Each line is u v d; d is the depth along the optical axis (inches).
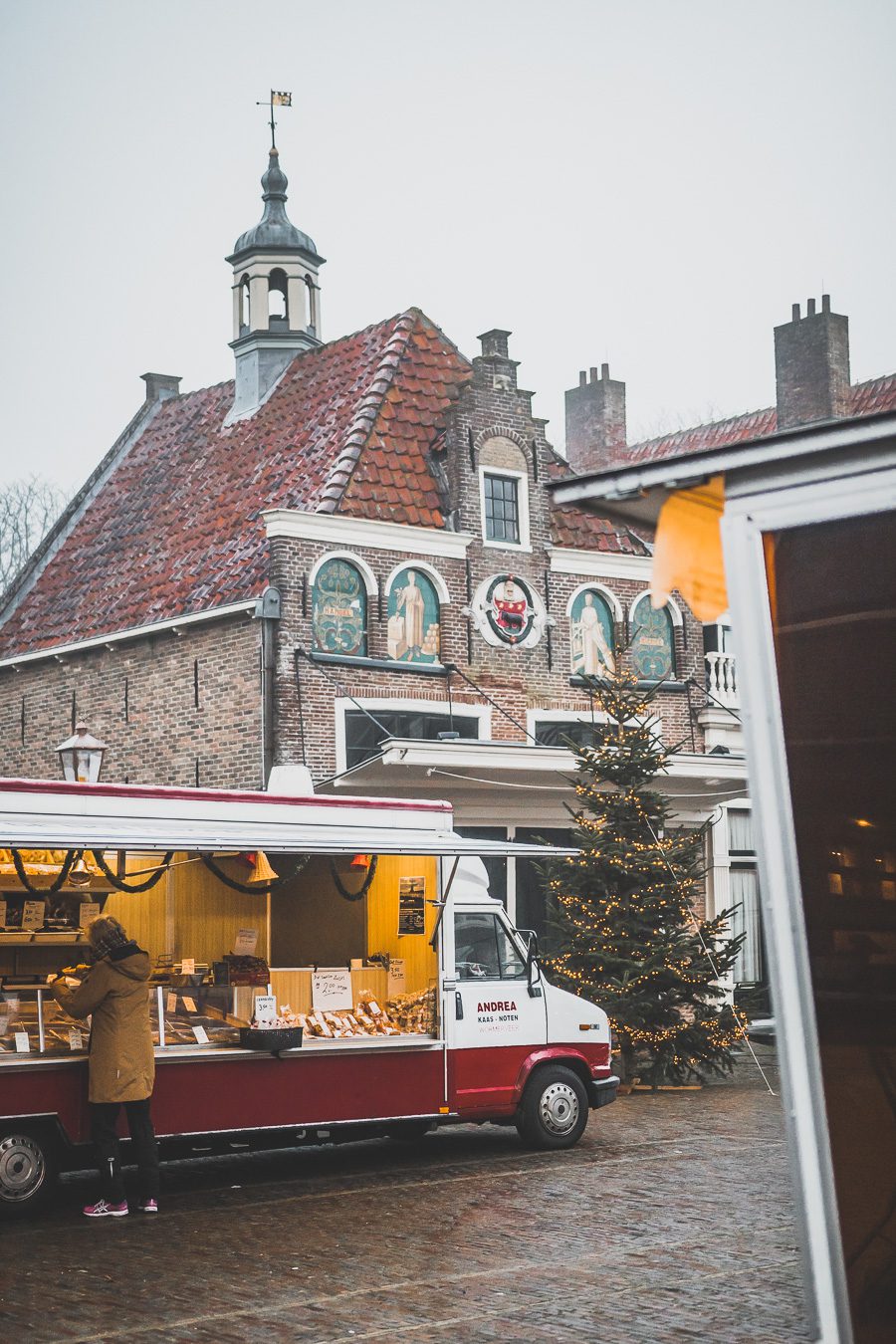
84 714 858.8
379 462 796.6
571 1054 481.4
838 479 174.9
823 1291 171.2
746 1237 335.9
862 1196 169.3
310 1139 444.1
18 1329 263.9
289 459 846.5
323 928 504.7
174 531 889.5
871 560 172.7
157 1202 374.3
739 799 900.0
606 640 863.7
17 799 395.2
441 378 859.4
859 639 173.2
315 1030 442.3
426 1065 452.4
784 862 176.6
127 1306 279.9
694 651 895.7
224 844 405.1
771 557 180.1
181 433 1005.8
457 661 792.9
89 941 386.9
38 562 995.9
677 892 635.5
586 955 625.6
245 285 963.3
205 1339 258.2
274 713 732.7
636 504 193.5
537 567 834.8
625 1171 427.2
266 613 731.4
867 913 170.4
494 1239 337.1
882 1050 168.2
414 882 473.1
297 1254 323.6
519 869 783.1
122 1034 372.2
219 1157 477.4
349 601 764.0
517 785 732.0
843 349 1026.7
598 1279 299.3
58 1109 379.6
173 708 791.7
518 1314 273.7
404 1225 354.9
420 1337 259.3
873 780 171.2
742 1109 568.7
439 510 807.7
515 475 836.6
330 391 879.7
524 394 845.8
